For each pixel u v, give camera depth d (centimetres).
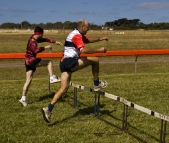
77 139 549
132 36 6444
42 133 579
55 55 1287
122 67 1641
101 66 1652
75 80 1221
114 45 3478
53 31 9331
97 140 546
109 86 1083
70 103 817
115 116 703
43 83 1132
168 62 1866
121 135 575
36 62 769
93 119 675
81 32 613
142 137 570
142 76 1324
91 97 903
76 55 613
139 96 932
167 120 475
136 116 705
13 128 609
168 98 909
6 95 912
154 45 3569
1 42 3919
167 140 556
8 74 1383
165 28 13462
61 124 634
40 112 727
